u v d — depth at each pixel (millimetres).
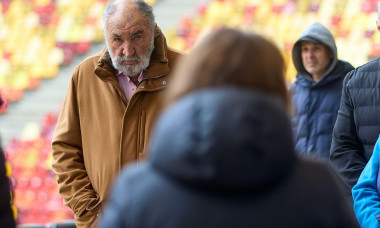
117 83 3938
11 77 14383
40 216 11242
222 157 1543
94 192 4027
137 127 3910
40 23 15312
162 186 1622
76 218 4043
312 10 13562
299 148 5270
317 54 5246
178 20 14602
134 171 1663
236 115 1566
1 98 3107
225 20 14109
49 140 12812
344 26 13008
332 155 4234
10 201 2580
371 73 4172
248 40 1711
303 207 1657
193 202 1606
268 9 13914
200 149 1544
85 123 4004
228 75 1680
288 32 13391
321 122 5227
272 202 1640
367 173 3295
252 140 1553
